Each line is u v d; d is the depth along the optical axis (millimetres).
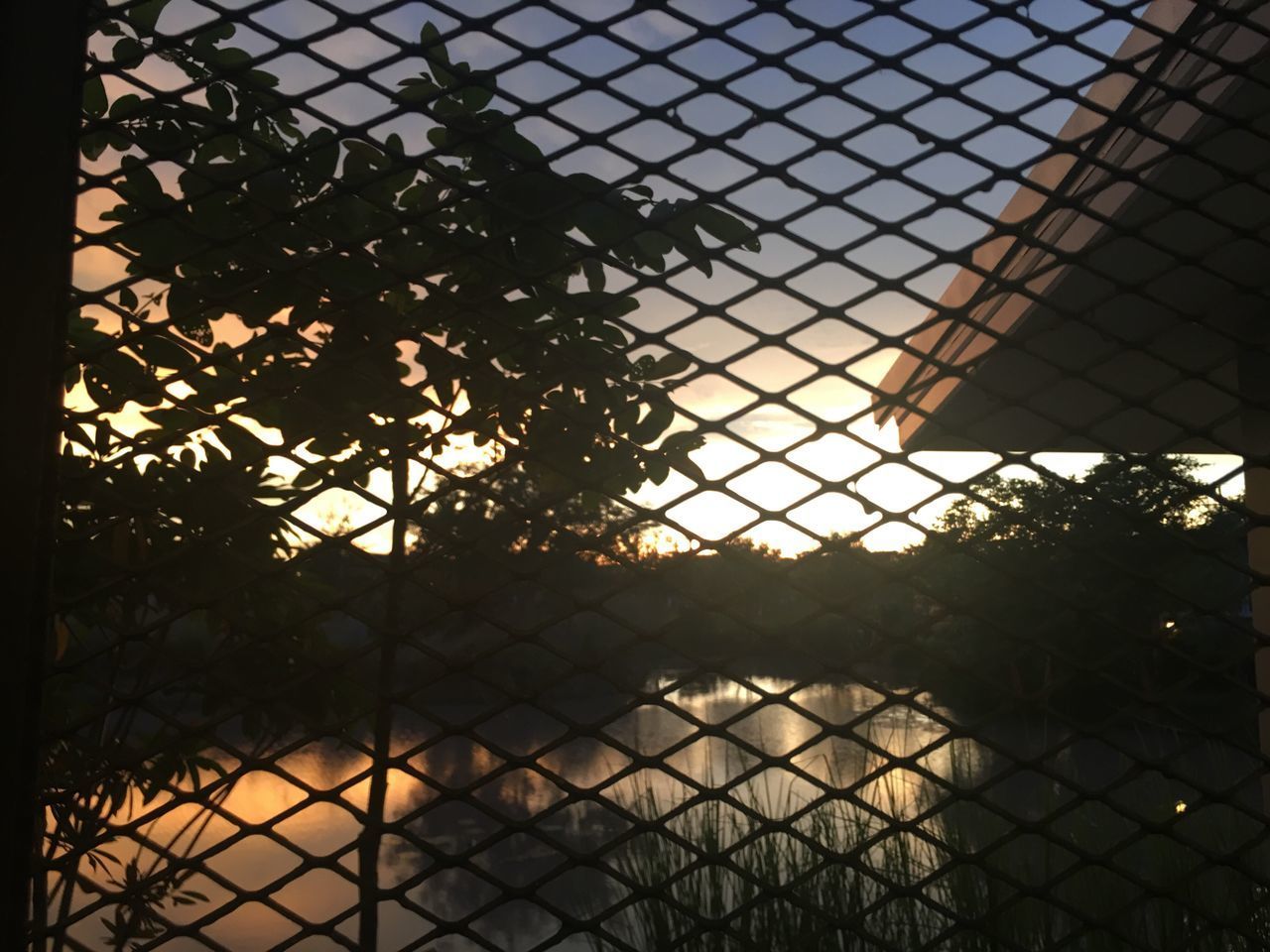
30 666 1055
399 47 1204
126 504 1108
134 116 1154
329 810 7680
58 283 1104
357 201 1572
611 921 4383
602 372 1196
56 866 1057
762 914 2713
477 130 1205
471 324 1524
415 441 1171
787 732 8094
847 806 3359
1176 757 1141
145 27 1154
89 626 1757
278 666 2080
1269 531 3178
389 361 1497
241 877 6133
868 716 1141
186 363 1509
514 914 5078
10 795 1033
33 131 1106
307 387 1166
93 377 1601
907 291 1215
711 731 1129
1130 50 2082
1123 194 2676
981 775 5262
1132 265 3125
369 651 1133
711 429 1191
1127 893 3037
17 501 1061
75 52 1130
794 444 1180
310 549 1142
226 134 1172
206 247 1156
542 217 1207
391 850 6672
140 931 2049
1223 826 3271
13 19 1116
